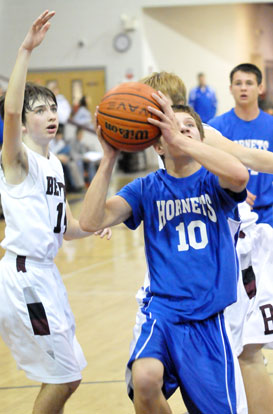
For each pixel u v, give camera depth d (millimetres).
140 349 2816
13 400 4176
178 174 3049
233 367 2900
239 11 24875
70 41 22078
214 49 24266
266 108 19453
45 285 3287
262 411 3457
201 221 2969
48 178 3371
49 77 22328
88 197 2916
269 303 3586
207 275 2916
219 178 2941
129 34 21750
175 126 2744
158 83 3617
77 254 9492
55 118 3457
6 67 22172
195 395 2818
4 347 5328
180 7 23234
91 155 17969
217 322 2943
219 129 5098
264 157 3314
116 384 4410
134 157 21328
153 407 2781
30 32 3154
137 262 8695
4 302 3281
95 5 21844
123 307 6371
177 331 2871
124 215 3051
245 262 3654
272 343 3646
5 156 3289
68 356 3254
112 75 21984
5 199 3328
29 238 3275
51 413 3289
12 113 3184
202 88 17844
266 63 27656
